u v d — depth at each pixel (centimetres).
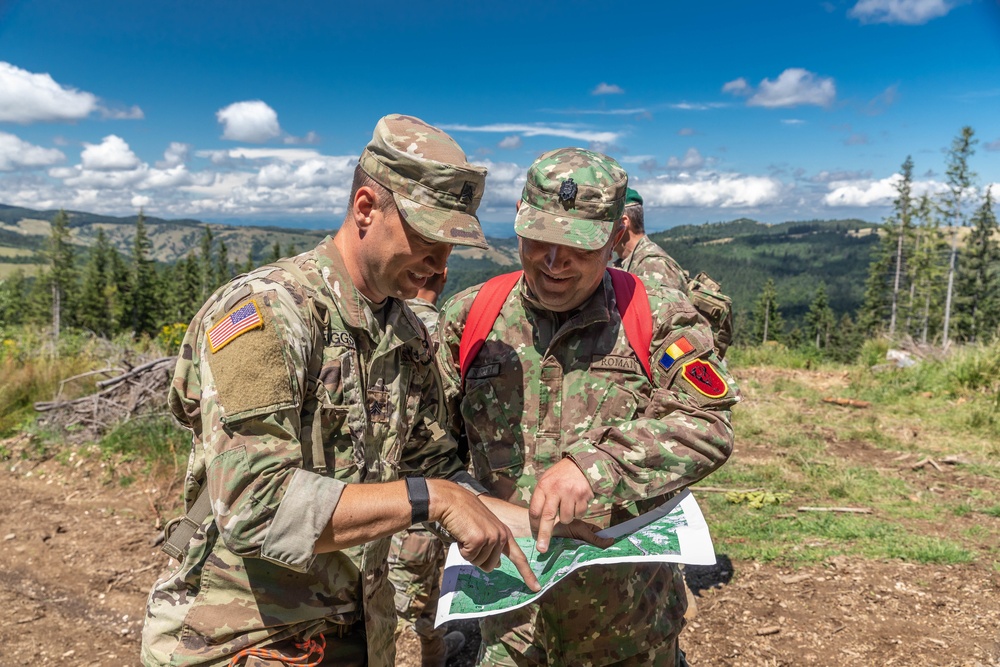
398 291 149
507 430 187
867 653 302
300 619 142
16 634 344
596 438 162
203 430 130
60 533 465
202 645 141
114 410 641
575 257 164
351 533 131
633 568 183
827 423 716
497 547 143
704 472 163
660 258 315
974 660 293
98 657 326
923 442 645
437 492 138
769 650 306
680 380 170
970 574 370
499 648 192
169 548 145
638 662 186
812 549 408
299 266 145
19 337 1028
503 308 190
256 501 126
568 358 182
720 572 384
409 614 281
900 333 1140
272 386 127
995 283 5234
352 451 143
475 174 140
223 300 138
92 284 7175
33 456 599
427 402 175
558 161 167
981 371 838
